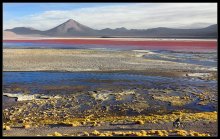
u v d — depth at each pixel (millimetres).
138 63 59438
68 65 56688
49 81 40844
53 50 90500
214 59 66250
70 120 22781
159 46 111375
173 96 33031
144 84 39469
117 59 65938
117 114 26219
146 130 18062
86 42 154500
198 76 45594
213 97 32688
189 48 99625
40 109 27500
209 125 19344
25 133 17312
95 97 32250
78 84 39062
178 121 18984
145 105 29297
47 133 17375
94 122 20266
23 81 40594
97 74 46844
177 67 54469
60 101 30453
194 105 29516
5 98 31328
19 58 66938
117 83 40000
